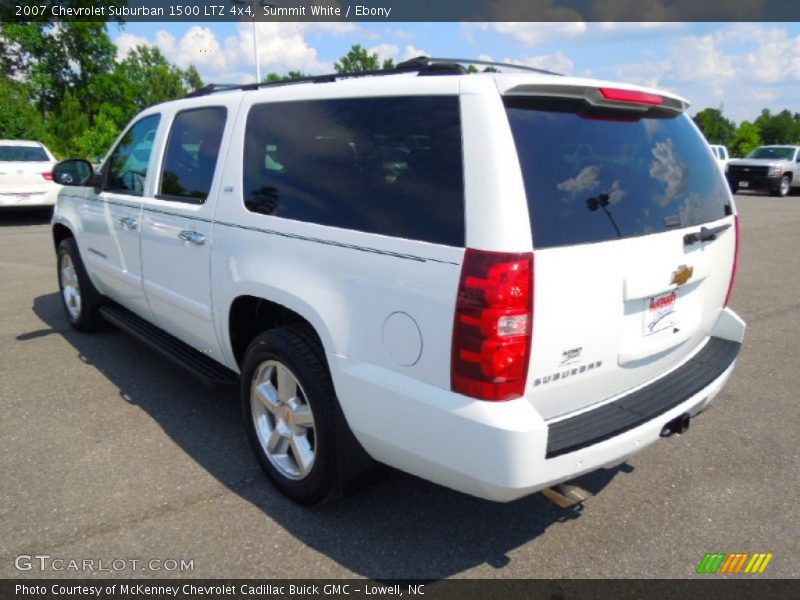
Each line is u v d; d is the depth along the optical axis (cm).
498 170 208
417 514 290
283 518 285
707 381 279
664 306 264
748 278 805
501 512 293
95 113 5034
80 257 513
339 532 276
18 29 4394
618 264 233
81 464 328
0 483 309
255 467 329
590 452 221
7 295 677
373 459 269
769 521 287
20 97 2431
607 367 242
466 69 237
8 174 1177
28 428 368
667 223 259
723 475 326
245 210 304
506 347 204
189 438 359
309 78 308
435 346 218
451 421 214
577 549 267
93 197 470
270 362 294
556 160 224
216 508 292
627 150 254
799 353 515
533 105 226
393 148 241
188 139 365
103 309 497
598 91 236
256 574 249
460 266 209
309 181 275
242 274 301
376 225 240
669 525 284
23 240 1027
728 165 2288
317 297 259
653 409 249
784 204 1931
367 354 242
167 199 373
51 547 262
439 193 221
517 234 204
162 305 393
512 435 203
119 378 445
